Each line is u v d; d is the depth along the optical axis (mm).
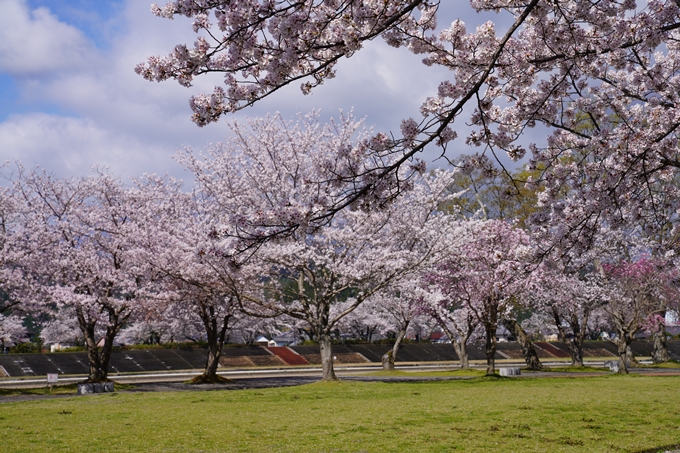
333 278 26375
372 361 51625
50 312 28031
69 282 27531
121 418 14484
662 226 10680
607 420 13258
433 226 27094
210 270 24188
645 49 9367
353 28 6816
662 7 8383
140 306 27422
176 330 44688
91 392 23359
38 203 28828
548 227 10062
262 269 25750
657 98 9906
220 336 30547
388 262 24922
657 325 37219
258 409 16125
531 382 24469
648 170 9672
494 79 9008
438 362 51188
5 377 37469
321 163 7520
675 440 10789
